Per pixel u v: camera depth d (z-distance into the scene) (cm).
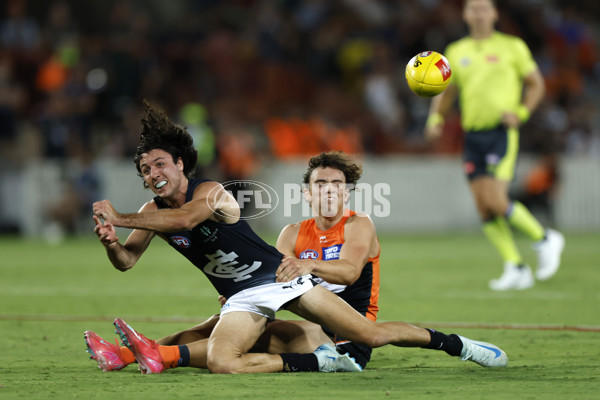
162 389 1538
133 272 4294
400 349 2114
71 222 6588
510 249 3519
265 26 8000
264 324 1784
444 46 8075
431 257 4988
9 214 6744
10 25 7631
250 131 7362
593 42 8919
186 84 7569
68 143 6725
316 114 7588
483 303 3022
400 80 8012
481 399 1434
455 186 7150
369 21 8650
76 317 2719
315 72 7994
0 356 2002
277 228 6781
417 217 7131
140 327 2516
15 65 7331
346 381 1614
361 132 7494
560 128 7519
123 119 7075
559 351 2047
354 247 1819
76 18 8225
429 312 2803
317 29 8225
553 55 8456
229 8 8400
